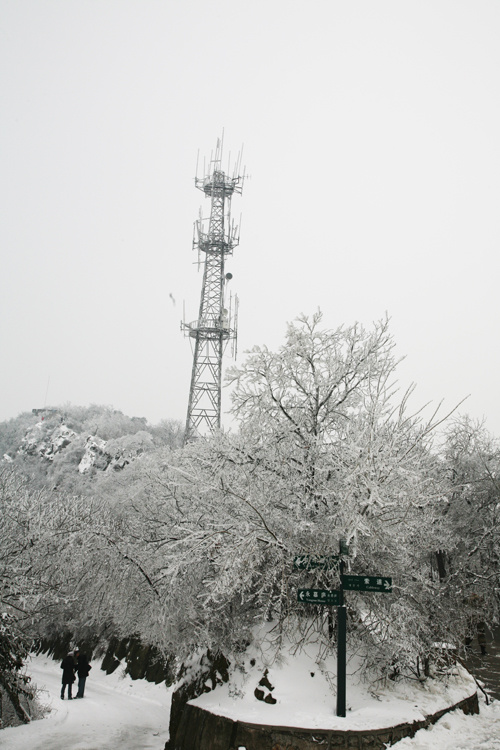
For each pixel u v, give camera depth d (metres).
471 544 14.58
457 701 9.34
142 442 64.00
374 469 9.21
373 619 9.77
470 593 11.80
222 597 9.96
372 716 8.05
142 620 12.40
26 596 12.27
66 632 25.28
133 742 10.98
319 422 11.52
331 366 11.35
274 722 7.74
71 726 12.33
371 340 11.61
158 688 16.38
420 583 10.07
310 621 10.16
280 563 9.59
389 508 9.51
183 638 11.34
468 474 17.58
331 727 7.56
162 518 13.07
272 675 8.86
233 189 34.94
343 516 9.30
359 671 9.44
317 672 9.09
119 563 11.75
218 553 9.99
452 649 10.30
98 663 21.50
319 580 9.79
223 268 33.12
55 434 100.50
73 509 14.02
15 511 13.62
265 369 11.28
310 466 10.52
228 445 10.90
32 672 21.91
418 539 10.71
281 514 9.94
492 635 15.39
